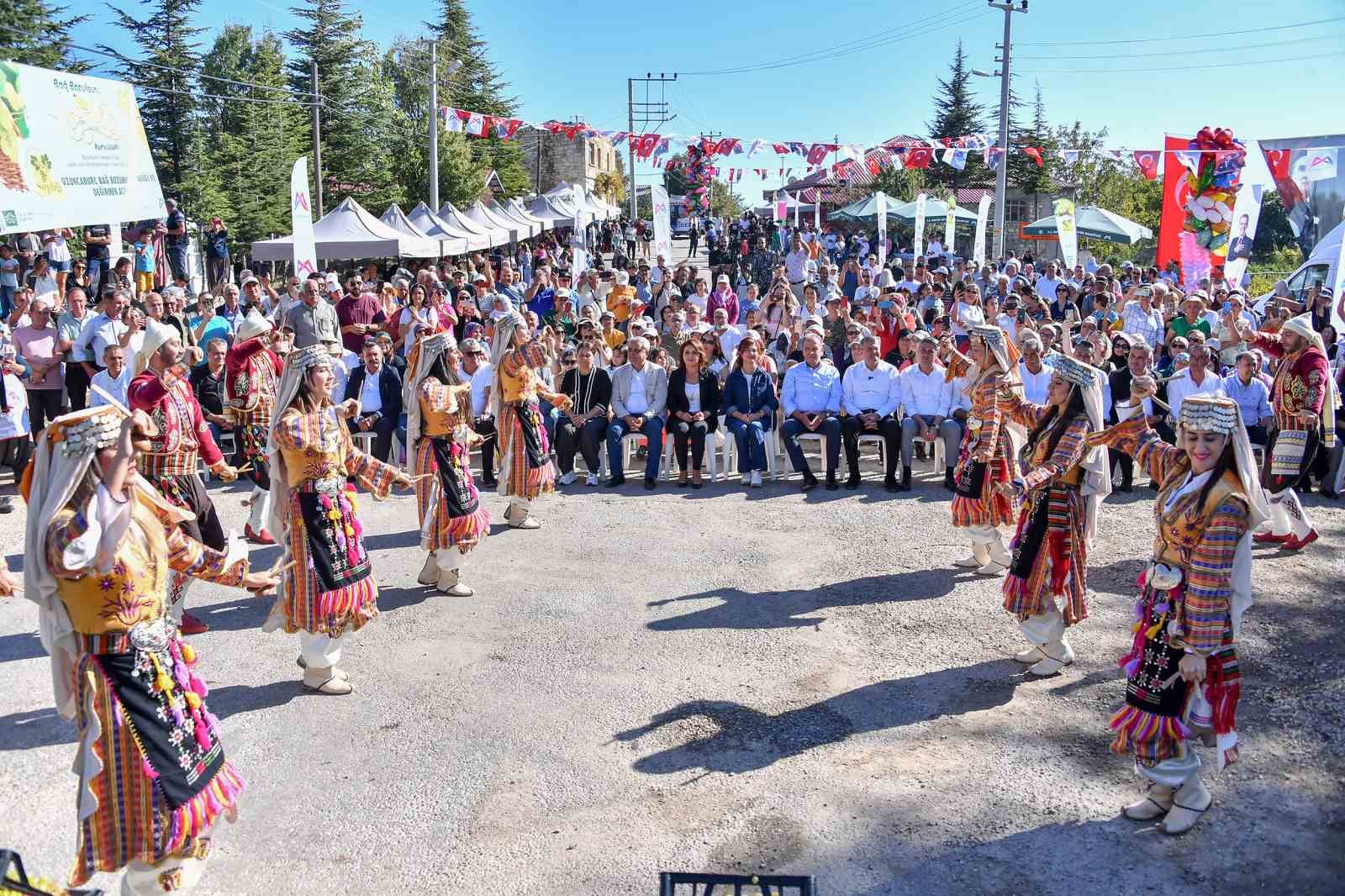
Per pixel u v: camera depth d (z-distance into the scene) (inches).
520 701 222.5
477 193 1722.4
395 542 335.9
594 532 346.3
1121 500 379.9
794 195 2010.3
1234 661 165.9
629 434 411.8
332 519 215.8
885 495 391.2
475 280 706.2
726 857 165.6
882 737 205.0
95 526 138.3
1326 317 540.4
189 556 158.6
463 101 2124.8
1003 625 261.6
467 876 162.2
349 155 1683.1
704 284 689.6
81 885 143.3
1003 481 282.4
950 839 169.8
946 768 192.4
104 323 418.6
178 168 1421.0
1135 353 365.4
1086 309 725.9
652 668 238.7
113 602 141.0
